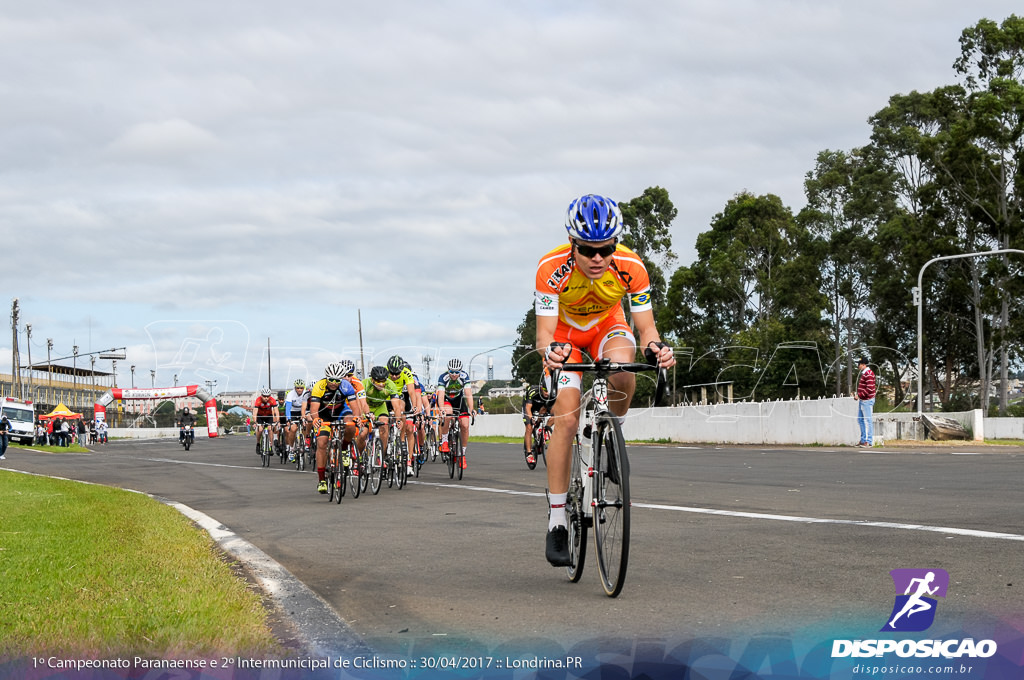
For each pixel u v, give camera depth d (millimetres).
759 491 10836
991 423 28594
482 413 39469
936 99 50312
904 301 51844
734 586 5121
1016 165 44281
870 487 11000
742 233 57656
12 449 40969
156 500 11758
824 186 57469
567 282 5355
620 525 4824
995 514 7902
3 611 4395
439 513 9562
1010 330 44531
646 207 59094
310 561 6512
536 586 5375
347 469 11453
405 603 4961
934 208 46250
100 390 98375
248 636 4051
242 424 75125
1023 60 47656
